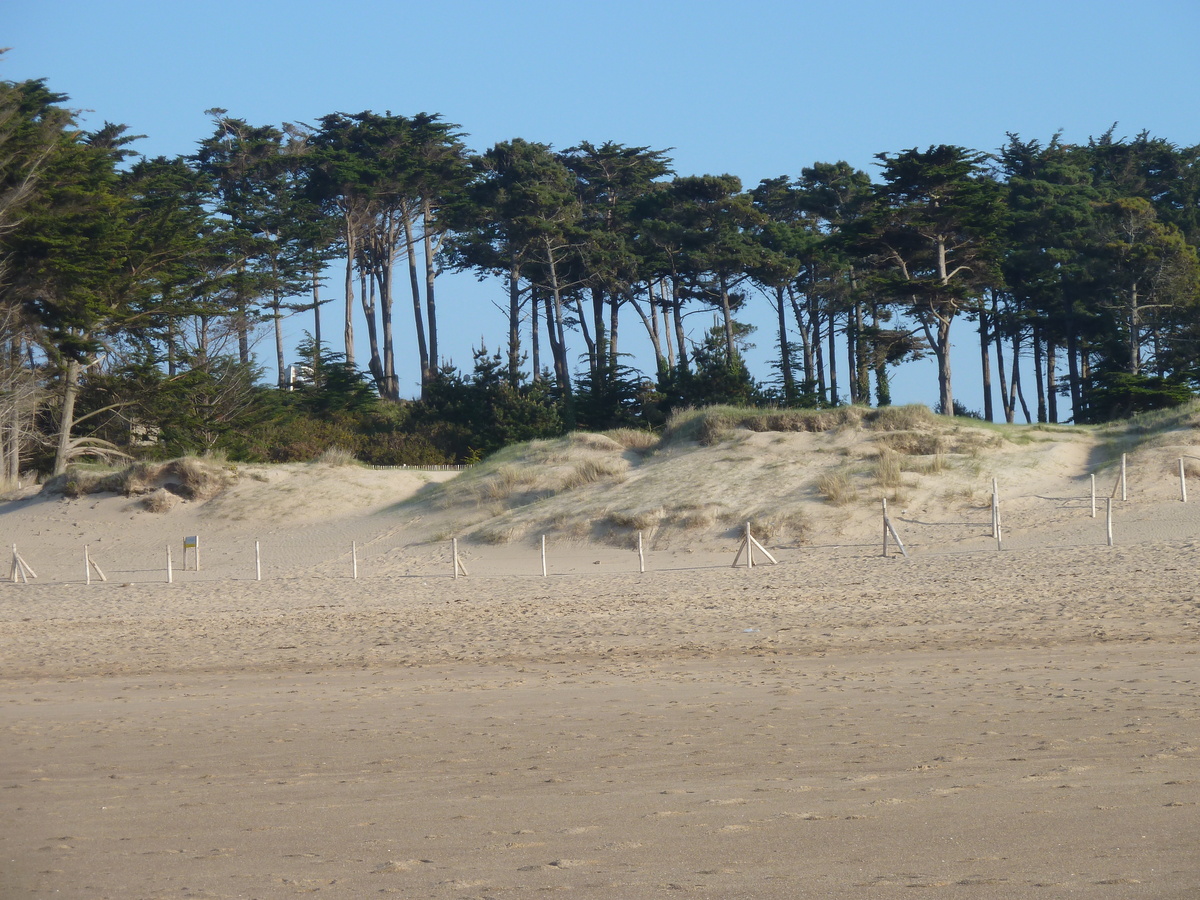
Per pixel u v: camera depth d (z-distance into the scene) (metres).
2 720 17.56
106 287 70.69
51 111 70.50
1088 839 9.32
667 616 27.30
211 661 23.91
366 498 56.91
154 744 15.22
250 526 54.84
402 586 37.97
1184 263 92.25
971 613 24.48
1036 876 8.54
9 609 37.19
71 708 18.53
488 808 11.25
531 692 18.00
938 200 78.81
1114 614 22.75
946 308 78.44
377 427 92.12
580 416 89.06
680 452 51.00
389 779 12.67
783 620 25.42
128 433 78.44
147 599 37.97
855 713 14.87
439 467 75.62
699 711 15.63
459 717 16.16
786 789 11.36
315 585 39.66
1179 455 41.56
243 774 13.25
